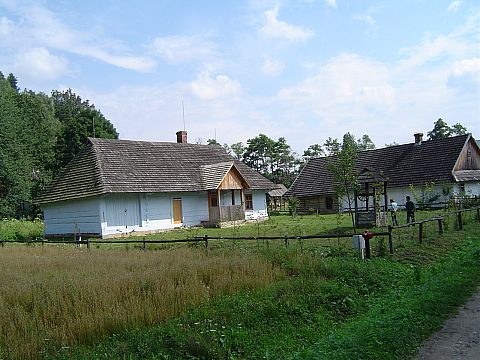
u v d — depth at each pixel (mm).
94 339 8820
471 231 23859
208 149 47375
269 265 14648
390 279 14117
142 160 40219
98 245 25891
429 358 8117
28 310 10102
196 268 13500
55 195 38250
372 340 8812
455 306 11289
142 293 11031
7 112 57344
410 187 46750
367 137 105812
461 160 50125
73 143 67188
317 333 10102
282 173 108750
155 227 37594
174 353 8531
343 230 26891
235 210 40781
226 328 9648
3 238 36469
